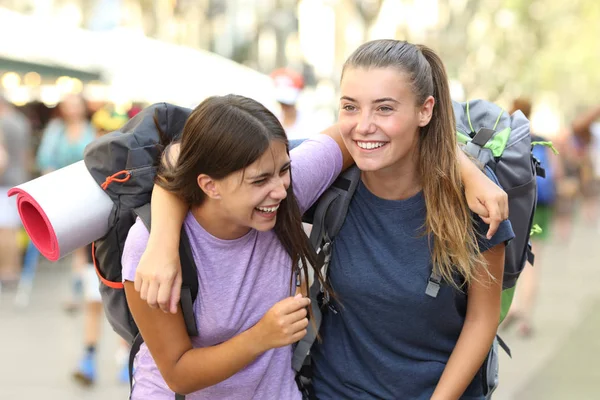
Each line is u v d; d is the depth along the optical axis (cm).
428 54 343
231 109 303
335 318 366
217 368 315
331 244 355
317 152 353
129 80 1988
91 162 340
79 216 332
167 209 316
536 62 5441
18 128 1302
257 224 315
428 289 337
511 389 824
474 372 340
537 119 1869
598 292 1388
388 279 343
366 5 4503
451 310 343
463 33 5412
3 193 1312
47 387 852
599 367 904
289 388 354
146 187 332
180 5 5284
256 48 5781
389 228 345
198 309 327
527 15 5359
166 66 2095
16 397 815
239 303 330
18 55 1673
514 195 362
